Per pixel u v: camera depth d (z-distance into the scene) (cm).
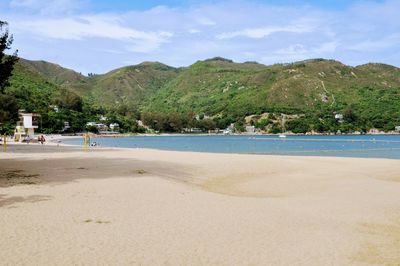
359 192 2228
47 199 1767
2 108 12038
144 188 2136
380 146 9369
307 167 3506
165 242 1199
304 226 1437
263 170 3281
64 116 18050
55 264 995
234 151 7431
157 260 1048
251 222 1473
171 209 1648
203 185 2511
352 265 1055
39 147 6525
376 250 1181
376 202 1919
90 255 1066
